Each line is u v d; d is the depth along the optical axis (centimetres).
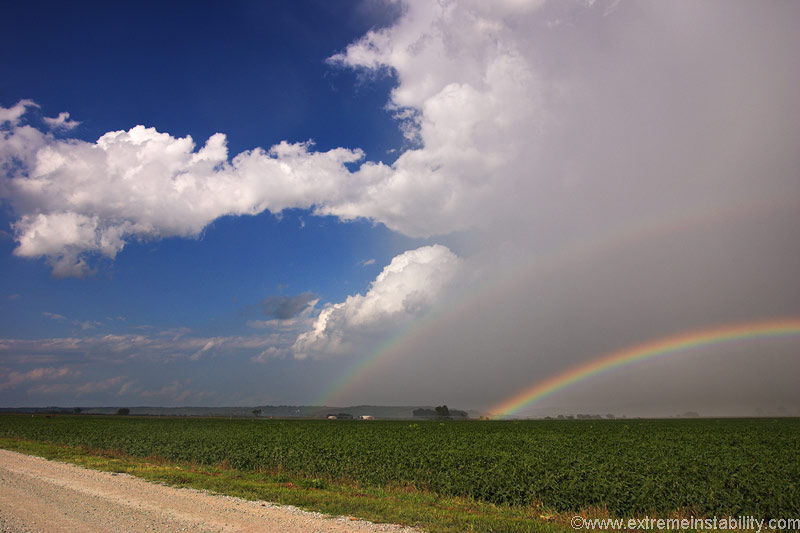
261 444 3266
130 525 1152
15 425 6581
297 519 1253
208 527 1147
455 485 1812
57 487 1689
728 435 5156
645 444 3716
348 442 3597
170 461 2681
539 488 1655
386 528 1194
